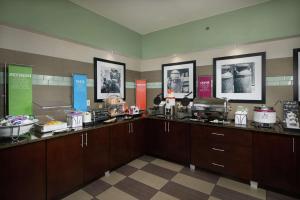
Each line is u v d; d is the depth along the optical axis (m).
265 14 2.56
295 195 1.97
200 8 2.78
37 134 1.88
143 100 3.90
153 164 2.95
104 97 3.18
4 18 1.94
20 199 1.60
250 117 2.75
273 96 2.57
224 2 2.59
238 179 2.36
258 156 2.13
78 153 2.12
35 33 2.25
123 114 3.09
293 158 1.92
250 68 2.74
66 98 2.60
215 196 2.03
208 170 2.62
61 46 2.54
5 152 1.50
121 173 2.62
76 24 2.65
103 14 3.01
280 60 2.52
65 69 2.59
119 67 3.51
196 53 3.30
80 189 2.18
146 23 3.40
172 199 1.98
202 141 2.59
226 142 2.37
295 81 2.38
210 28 3.07
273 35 2.51
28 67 2.14
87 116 2.39
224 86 2.98
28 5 2.12
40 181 1.75
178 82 3.53
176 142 2.89
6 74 2.00
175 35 3.51
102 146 2.45
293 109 2.19
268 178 2.07
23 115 1.99
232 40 2.85
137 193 2.10
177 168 2.79
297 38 2.40
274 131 2.00
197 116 2.89
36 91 2.27
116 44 3.36
